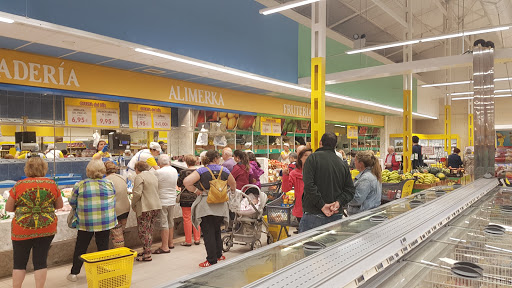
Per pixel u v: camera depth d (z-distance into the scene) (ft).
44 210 11.93
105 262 11.48
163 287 4.58
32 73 20.12
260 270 5.18
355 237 7.04
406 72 31.65
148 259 17.28
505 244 7.96
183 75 26.86
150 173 17.47
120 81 24.50
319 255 5.88
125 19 20.18
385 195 20.58
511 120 71.87
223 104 32.76
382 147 67.51
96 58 21.62
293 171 16.56
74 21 17.97
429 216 9.23
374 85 51.24
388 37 62.08
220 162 29.58
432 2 51.01
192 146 30.48
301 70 35.32
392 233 7.38
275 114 39.78
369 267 5.43
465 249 7.63
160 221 18.54
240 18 28.32
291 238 6.99
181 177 19.93
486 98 22.54
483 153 22.21
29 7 16.35
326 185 11.47
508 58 26.61
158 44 21.95
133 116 26.86
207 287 4.56
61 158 21.33
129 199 18.53
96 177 14.19
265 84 31.17
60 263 16.88
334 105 48.34
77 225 14.17
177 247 19.74
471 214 10.71
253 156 22.27
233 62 27.55
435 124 80.02
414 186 22.59
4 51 19.06
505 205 12.15
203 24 25.05
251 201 17.81
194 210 15.21
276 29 32.24
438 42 66.85
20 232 11.53
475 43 22.86
